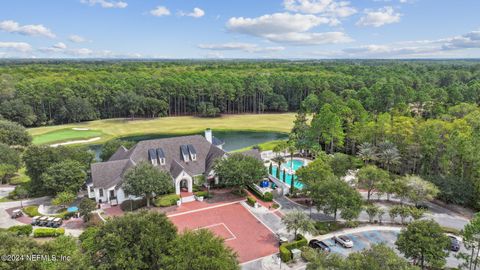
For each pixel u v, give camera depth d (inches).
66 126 5064.0
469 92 4416.8
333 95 5083.7
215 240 1152.2
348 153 3464.6
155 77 7032.5
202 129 4972.9
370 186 2175.2
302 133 3415.4
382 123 2915.8
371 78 6510.8
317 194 1850.4
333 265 1069.1
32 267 944.9
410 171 2736.2
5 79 5447.8
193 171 2437.3
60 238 1124.5
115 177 2196.1
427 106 4269.2
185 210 2059.5
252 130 4982.8
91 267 1026.1
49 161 2274.9
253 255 1561.3
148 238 1110.4
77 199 2231.8
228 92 6318.9
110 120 5703.7
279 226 1862.7
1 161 2596.0
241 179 2159.2
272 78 7017.7
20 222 1873.8
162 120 5753.0
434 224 1359.5
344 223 1877.5
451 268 1408.7
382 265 1046.4
